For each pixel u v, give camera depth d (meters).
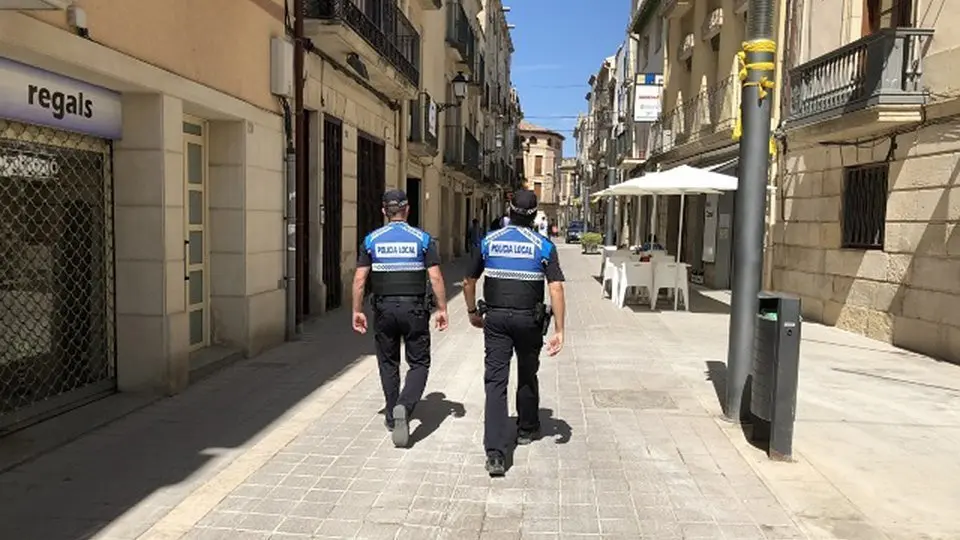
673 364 7.87
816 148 11.60
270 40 8.38
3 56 4.53
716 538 3.64
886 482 4.50
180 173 6.23
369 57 11.11
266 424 5.42
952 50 8.46
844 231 10.90
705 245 17.97
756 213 5.51
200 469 4.46
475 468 4.57
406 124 16.75
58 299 5.53
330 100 11.03
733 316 5.64
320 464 4.59
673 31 21.67
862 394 6.76
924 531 3.79
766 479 4.45
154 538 3.52
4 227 4.98
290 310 9.04
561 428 5.45
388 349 5.24
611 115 40.97
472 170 27.72
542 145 95.50
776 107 13.01
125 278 5.99
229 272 7.75
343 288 11.91
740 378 5.59
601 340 9.40
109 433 5.13
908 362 8.32
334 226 11.59
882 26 10.32
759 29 5.43
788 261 12.56
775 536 3.67
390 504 3.99
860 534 3.71
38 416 5.25
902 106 8.88
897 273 9.41
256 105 8.02
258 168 8.09
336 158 11.56
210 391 6.36
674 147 20.34
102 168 5.89
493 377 4.60
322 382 6.75
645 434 5.32
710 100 17.16
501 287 4.61
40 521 3.69
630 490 4.25
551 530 3.70
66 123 5.19
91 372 5.96
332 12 9.54
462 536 3.61
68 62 4.75
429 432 5.29
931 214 8.77
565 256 31.12
